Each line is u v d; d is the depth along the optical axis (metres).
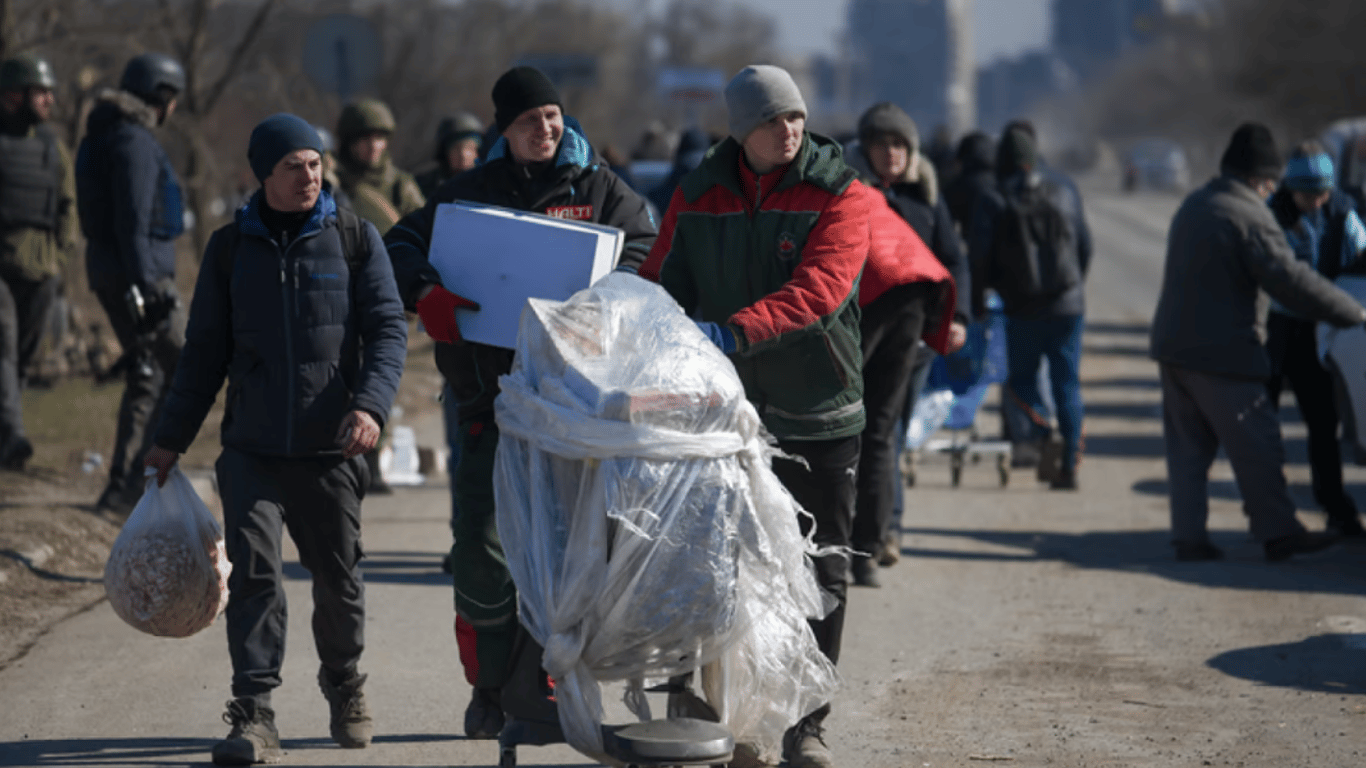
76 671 20.34
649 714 14.16
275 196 16.33
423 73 96.62
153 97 27.94
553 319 14.11
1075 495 34.50
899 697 19.53
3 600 23.33
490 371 16.77
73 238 32.72
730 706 14.31
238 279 16.41
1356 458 28.75
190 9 56.03
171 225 27.81
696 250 16.58
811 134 16.58
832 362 16.38
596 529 13.45
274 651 16.70
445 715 18.72
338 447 16.52
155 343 27.58
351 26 45.34
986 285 34.53
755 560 13.75
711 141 39.72
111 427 37.66
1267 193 27.16
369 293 16.64
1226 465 38.16
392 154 91.69
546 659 13.64
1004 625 23.06
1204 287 26.92
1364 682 19.98
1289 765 16.94
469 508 16.94
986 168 40.72
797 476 16.52
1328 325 28.56
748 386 16.42
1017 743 17.73
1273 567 26.97
